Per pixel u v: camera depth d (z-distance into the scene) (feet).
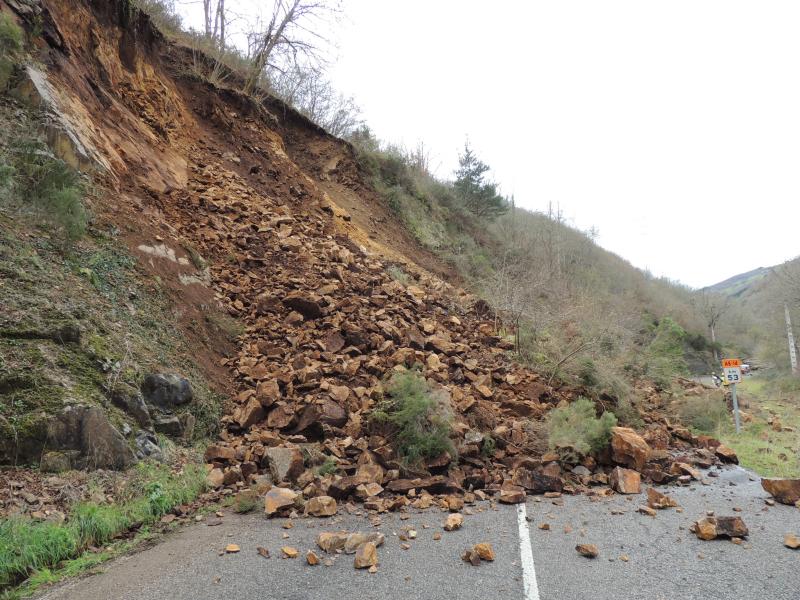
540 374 29.58
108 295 19.69
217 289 27.40
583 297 39.65
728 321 186.29
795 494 15.51
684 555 11.53
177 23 53.78
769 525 13.56
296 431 19.29
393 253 49.37
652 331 51.24
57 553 10.93
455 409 21.36
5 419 12.82
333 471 16.85
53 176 20.77
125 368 16.74
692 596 9.57
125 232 23.85
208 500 14.97
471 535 12.73
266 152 47.16
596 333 32.81
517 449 19.81
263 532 12.84
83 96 29.32
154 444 15.78
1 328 14.53
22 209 19.06
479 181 88.63
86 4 33.94
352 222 49.08
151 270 23.49
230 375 22.48
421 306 35.88
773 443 27.22
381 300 32.83
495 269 67.41
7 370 13.64
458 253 62.90
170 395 17.67
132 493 13.74
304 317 27.84
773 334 100.83
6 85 23.29
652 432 24.32
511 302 35.81
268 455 16.87
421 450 17.57
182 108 42.47
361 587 9.95
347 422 19.49
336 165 56.80
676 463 19.45
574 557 11.41
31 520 11.32
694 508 15.15
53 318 15.89
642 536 12.73
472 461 18.28
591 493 16.49
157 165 33.50
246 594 9.66
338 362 23.68
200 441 17.99
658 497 15.35
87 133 26.91
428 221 65.21
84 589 9.84
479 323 38.50
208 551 11.64
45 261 18.15
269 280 30.40
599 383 28.19
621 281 144.05
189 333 22.59
